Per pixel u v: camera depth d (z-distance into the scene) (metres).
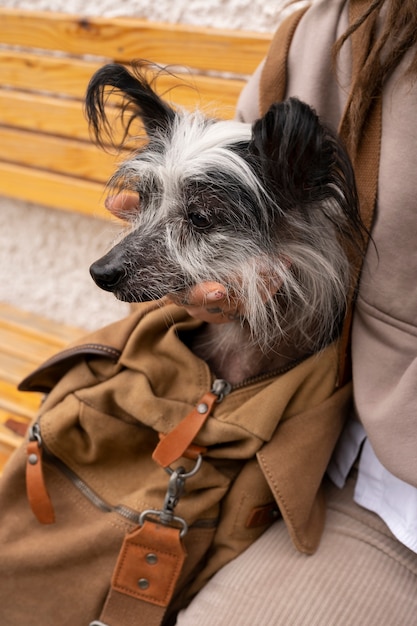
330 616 0.94
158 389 1.04
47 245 1.96
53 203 1.73
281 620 0.94
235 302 0.98
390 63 0.94
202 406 0.99
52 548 1.03
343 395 1.03
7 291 2.06
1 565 1.05
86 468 1.08
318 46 1.04
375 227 0.96
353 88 0.95
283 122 0.87
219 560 1.04
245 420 0.98
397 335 0.94
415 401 0.91
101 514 1.05
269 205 0.93
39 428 1.07
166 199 0.98
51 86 1.68
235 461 1.03
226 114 1.28
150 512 0.99
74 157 1.68
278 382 1.00
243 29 1.55
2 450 1.46
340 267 0.99
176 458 0.97
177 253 0.96
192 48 1.49
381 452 0.92
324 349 1.02
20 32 1.68
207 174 0.95
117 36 1.56
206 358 1.09
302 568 0.99
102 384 1.06
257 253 0.94
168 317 1.09
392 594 0.96
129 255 0.96
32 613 1.05
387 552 1.00
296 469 0.98
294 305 1.01
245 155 0.95
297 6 1.48
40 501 1.05
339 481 1.09
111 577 1.01
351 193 0.92
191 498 1.00
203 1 1.58
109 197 1.07
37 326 1.96
